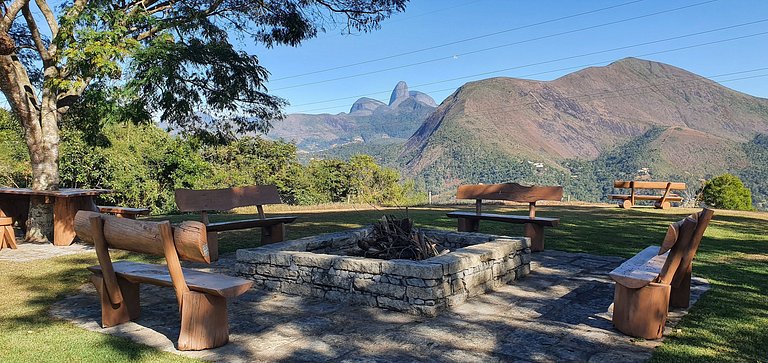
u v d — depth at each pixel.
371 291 4.59
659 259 4.40
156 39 8.13
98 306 4.51
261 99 10.35
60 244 8.05
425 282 4.28
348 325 4.01
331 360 3.22
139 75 8.03
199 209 6.83
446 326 3.97
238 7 10.29
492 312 4.39
